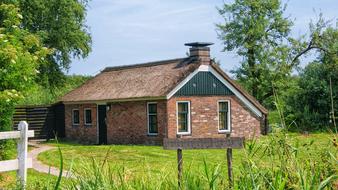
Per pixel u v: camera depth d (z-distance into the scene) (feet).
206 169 13.56
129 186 13.73
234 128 105.91
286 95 133.39
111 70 125.70
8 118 48.67
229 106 105.60
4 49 46.52
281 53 142.20
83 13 131.13
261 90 143.74
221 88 104.94
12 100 47.50
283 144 13.87
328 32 140.26
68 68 129.80
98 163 15.25
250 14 146.72
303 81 131.23
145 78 108.58
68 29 126.11
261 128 108.78
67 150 86.84
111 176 13.94
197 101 102.12
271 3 144.46
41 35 117.91
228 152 19.49
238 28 147.02
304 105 129.08
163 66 109.29
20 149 34.19
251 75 144.66
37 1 119.34
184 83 100.58
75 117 121.90
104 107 113.39
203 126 102.58
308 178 12.84
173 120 99.19
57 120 125.29
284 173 13.14
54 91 141.08
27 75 49.01
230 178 13.74
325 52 137.90
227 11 147.43
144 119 102.89
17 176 32.78
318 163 13.61
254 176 13.00
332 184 13.20
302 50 142.61
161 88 100.27
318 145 15.01
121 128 108.27
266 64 140.36
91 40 134.00
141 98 101.81
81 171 14.11
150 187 13.85
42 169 60.75
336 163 13.56
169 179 14.25
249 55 146.20
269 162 13.96
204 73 103.09
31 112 121.49
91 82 125.59
